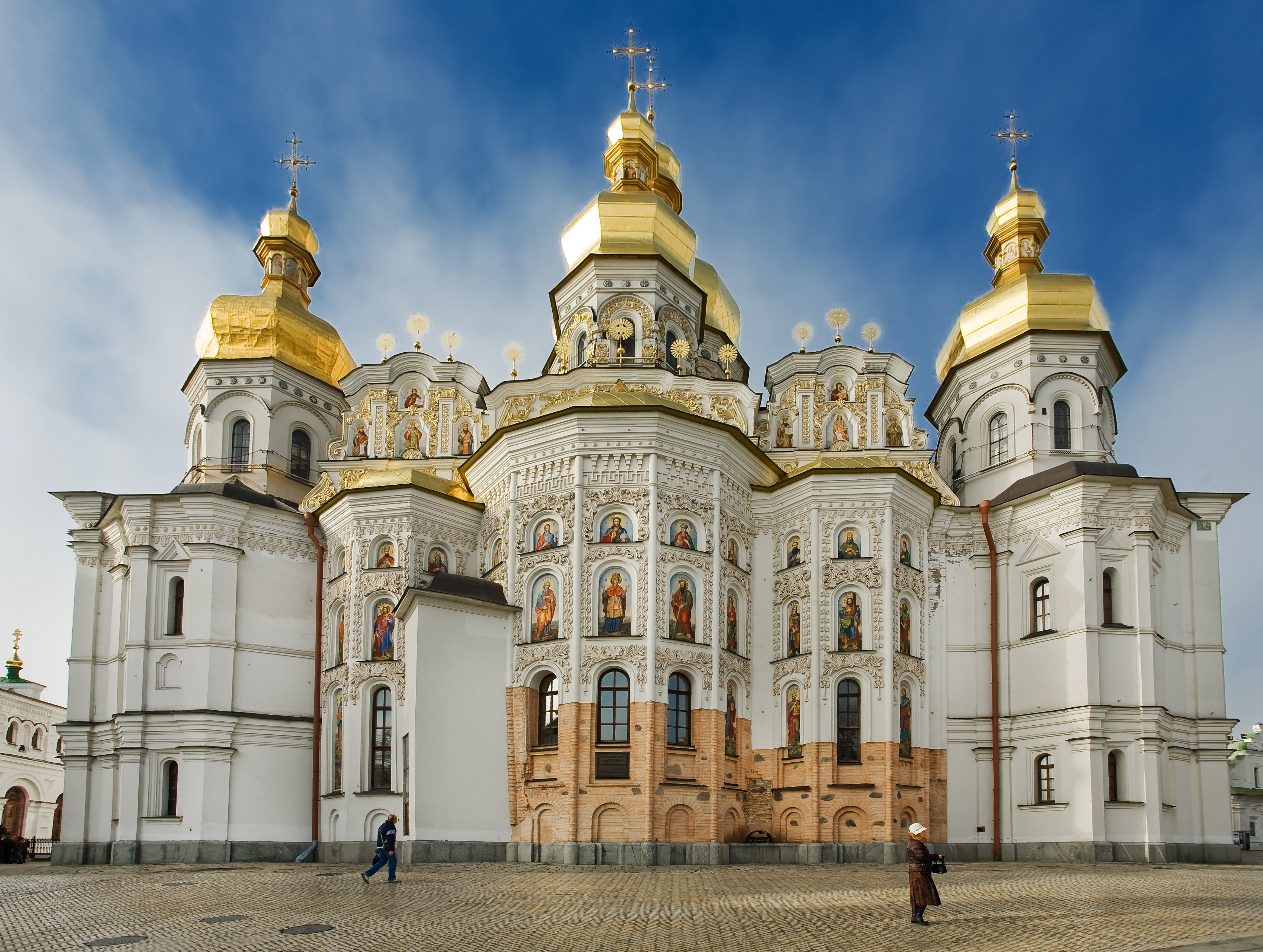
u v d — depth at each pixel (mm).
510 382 48406
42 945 20703
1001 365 54500
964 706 47125
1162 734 44625
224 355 58031
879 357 51938
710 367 62125
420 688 39906
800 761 42531
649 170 58844
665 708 39750
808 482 44688
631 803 38625
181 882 32531
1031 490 48469
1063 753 44500
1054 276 54500
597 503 41844
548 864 38219
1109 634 44938
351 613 45656
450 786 39844
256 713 47500
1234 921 22016
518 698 41375
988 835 45625
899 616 43844
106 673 50438
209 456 56875
